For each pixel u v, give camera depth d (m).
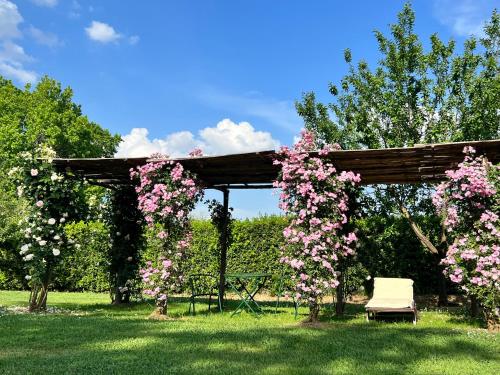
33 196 9.29
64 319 7.45
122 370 4.14
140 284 10.74
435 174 9.07
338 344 5.47
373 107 11.68
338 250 8.02
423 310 9.89
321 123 12.46
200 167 9.03
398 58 11.22
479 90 10.28
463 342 5.66
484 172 7.03
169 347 5.19
